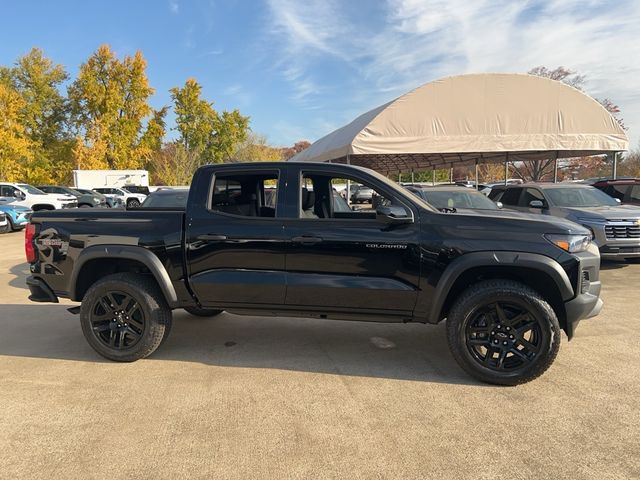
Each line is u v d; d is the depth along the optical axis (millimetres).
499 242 3539
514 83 13148
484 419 3088
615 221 8086
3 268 9500
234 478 2480
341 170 3963
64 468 2578
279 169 4035
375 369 3990
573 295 3514
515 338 3561
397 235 3691
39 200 20719
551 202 9312
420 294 3693
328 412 3207
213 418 3131
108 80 47125
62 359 4273
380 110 13695
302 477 2484
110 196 28125
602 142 13484
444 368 4004
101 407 3297
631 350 4332
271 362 4168
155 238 4035
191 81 53844
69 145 47375
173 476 2500
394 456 2672
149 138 50000
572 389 3523
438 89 13055
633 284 7262
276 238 3855
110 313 4160
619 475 2477
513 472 2516
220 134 57781
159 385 3670
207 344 4668
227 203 4277
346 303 3828
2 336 4984
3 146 35406
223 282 3955
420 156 20141
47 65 48375
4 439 2887
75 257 4188
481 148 13312
